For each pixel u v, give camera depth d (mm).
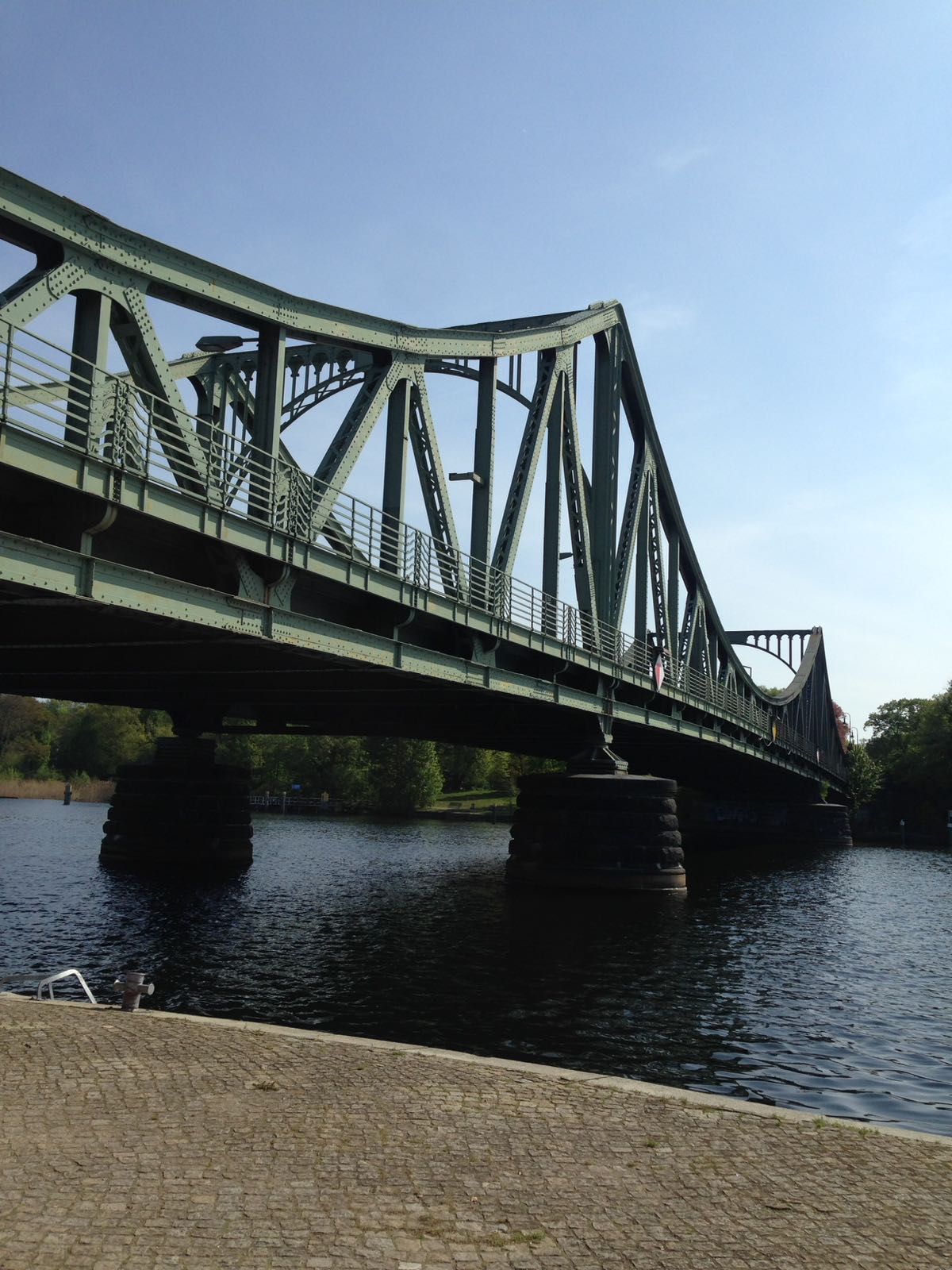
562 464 37188
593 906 35281
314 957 24750
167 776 44438
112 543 17266
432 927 30109
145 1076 10000
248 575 19422
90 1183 7316
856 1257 6676
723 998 21641
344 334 23328
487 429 30859
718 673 68188
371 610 24328
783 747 76125
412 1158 8102
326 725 46281
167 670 25094
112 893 35812
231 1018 18453
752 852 77938
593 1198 7488
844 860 71438
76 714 150875
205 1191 7285
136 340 17859
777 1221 7207
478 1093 9914
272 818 105312
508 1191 7543
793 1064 16688
